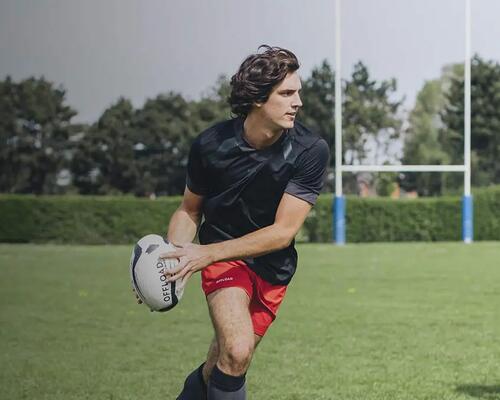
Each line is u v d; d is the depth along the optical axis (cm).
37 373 944
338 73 3325
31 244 3516
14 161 6112
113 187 6191
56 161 6144
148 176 6191
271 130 525
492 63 6056
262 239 529
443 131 6281
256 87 512
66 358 1031
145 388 869
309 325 1277
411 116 6384
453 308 1459
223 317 528
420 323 1290
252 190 541
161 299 526
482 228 3606
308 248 3056
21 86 6119
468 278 1948
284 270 559
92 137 6125
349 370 948
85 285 1845
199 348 1098
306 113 6172
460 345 1105
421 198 3603
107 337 1185
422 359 1011
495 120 6041
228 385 522
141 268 530
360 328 1246
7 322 1327
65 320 1347
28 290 1755
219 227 561
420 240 3588
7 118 6088
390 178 6278
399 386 869
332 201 3566
